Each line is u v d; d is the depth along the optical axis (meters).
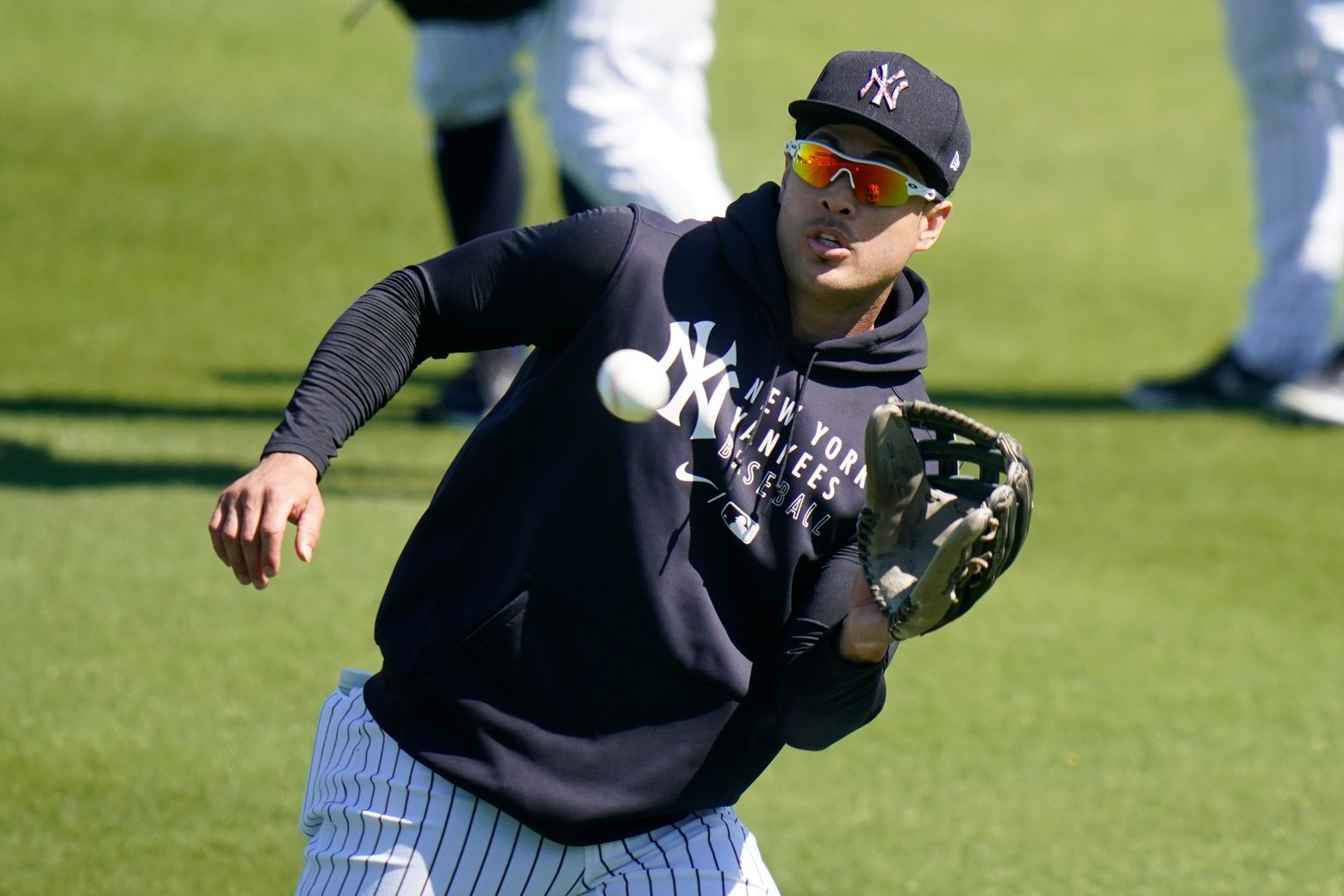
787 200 11.13
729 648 11.14
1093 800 20.55
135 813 18.50
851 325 11.35
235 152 58.16
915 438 11.52
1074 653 25.11
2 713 20.48
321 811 11.55
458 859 11.05
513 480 11.25
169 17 73.06
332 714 11.90
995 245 56.75
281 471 10.55
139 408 34.97
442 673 11.19
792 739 11.35
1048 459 35.53
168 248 48.69
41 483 29.11
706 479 10.98
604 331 11.04
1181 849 19.41
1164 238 59.12
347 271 48.41
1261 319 40.22
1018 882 18.41
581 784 11.05
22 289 43.91
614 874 11.36
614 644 11.02
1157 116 74.00
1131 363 45.22
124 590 24.56
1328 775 21.55
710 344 11.03
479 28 33.16
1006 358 45.03
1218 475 34.91
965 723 22.56
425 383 39.72
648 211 11.38
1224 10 39.91
